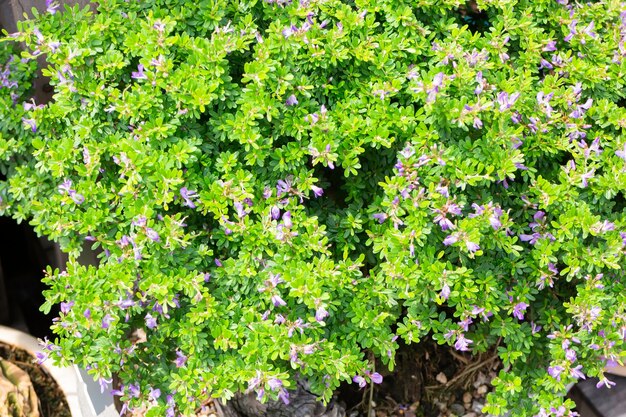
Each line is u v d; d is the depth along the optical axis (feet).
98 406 9.59
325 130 7.77
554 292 8.81
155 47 7.65
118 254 7.76
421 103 8.14
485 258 8.09
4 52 8.91
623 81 8.54
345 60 8.22
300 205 7.98
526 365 8.61
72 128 8.07
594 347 7.95
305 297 7.43
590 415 9.60
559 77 8.67
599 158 8.04
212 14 8.03
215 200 7.66
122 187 7.74
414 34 8.20
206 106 8.02
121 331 7.80
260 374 7.38
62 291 7.77
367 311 7.82
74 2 9.02
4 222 12.19
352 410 10.30
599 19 8.81
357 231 8.28
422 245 7.57
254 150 7.79
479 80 7.73
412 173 7.61
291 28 7.86
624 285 8.29
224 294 7.93
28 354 9.34
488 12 8.73
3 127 8.71
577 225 7.84
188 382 7.69
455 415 10.41
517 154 7.63
